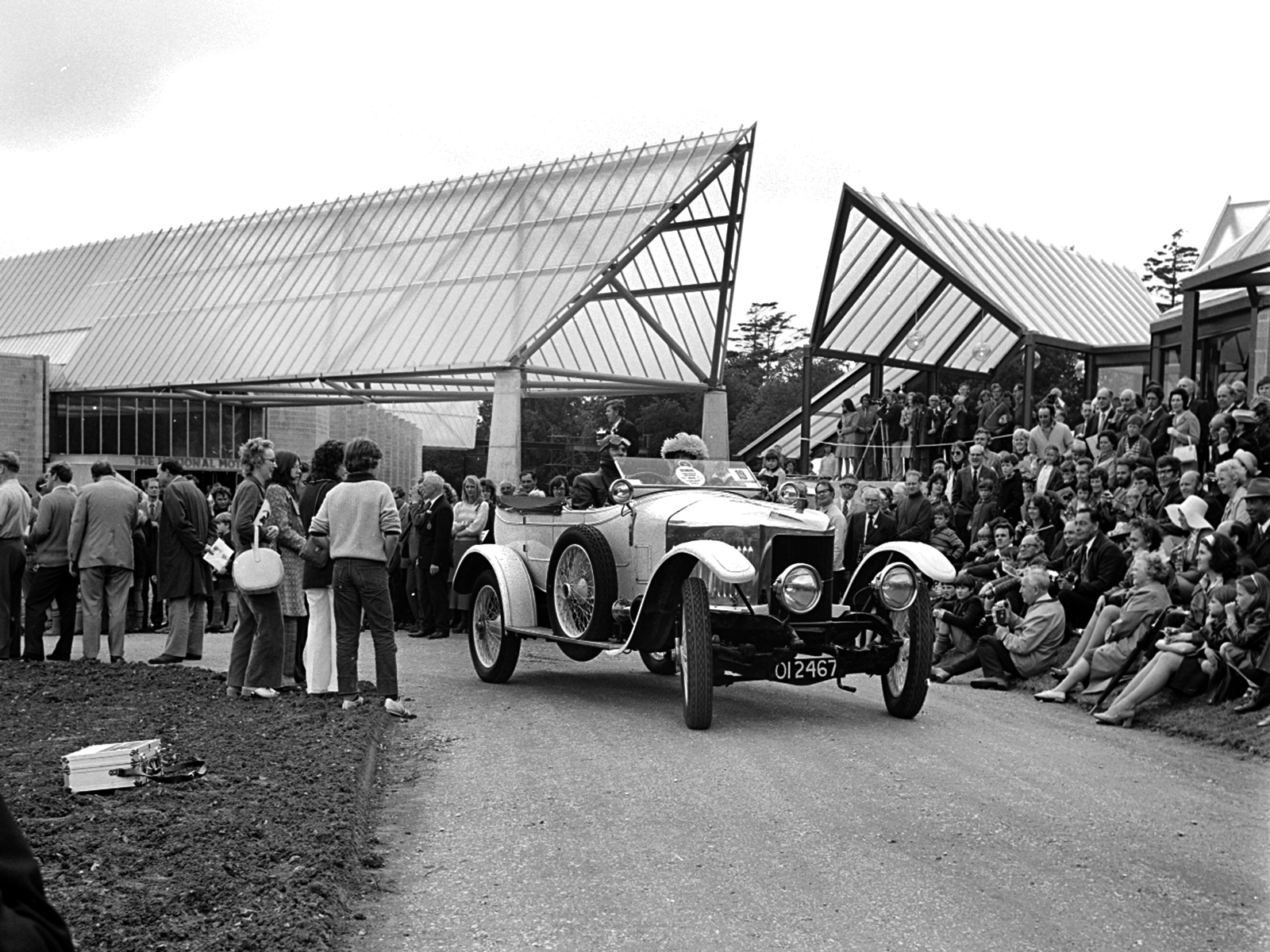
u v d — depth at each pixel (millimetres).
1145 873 5094
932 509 14211
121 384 39094
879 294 25641
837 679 9047
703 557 8422
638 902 4715
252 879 4547
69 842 4992
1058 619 10914
